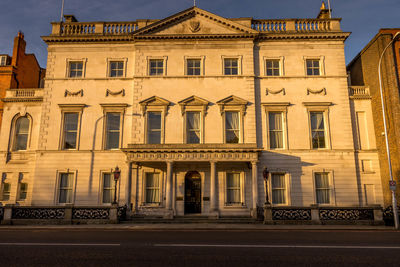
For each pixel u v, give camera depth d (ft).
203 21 89.40
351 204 79.05
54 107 85.92
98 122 84.94
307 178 80.69
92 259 27.99
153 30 88.79
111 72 89.20
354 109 85.87
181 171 81.15
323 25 90.53
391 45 81.61
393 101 78.18
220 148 75.10
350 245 35.76
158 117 85.05
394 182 59.88
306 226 60.18
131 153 75.82
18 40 102.37
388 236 45.44
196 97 84.43
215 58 87.76
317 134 84.17
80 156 82.64
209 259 28.09
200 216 75.10
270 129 84.79
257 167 80.94
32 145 86.12
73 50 89.51
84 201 80.12
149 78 86.33
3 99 88.99
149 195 80.79
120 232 51.26
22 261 27.17
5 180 84.28
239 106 84.12
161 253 30.76
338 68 87.25
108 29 92.17
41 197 80.28
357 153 82.64
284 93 85.92
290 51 88.69
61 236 44.47
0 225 62.39
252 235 46.57
